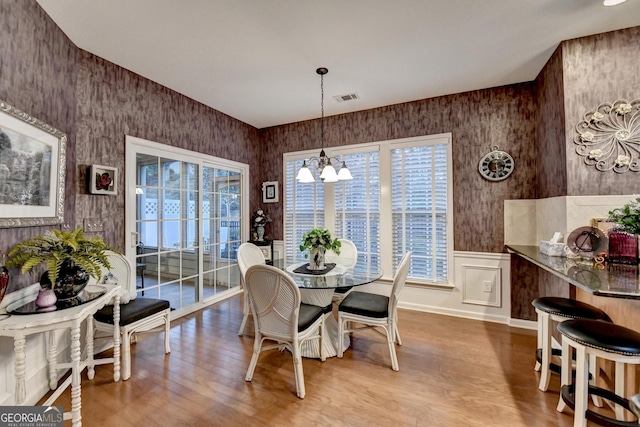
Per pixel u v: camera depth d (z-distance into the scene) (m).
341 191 4.17
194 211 3.73
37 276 1.98
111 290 2.07
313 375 2.24
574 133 2.41
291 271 2.76
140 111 3.03
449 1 1.98
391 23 2.21
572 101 2.41
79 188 2.49
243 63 2.81
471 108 3.42
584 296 2.26
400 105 3.79
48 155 2.03
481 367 2.35
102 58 2.69
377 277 2.60
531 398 1.95
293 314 2.00
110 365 2.39
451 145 3.51
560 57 2.49
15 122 1.71
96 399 1.94
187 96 3.58
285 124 4.64
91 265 1.79
